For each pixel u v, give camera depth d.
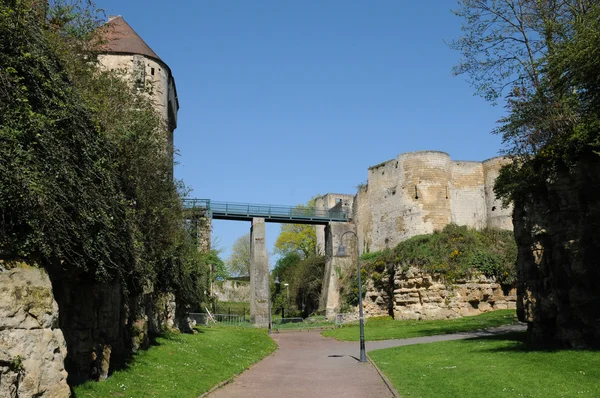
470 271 39.59
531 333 19.30
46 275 8.49
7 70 8.06
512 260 40.09
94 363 11.34
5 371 7.35
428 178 49.38
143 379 12.58
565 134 17.05
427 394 12.30
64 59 11.17
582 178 16.05
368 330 35.84
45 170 8.74
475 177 51.41
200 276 30.30
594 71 16.11
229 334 30.00
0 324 7.50
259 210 52.00
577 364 13.46
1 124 7.98
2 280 7.68
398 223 50.41
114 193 11.84
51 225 8.70
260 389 14.46
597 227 15.73
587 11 18.55
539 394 10.95
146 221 16.94
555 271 17.36
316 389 14.42
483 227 47.94
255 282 49.62
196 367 16.08
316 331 40.06
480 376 13.60
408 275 40.97
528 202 18.88
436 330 31.44
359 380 15.88
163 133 18.86
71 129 9.89
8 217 8.01
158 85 32.31
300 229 79.69
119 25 32.75
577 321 16.45
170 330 23.47
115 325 13.65
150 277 17.70
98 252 10.62
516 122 19.62
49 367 8.05
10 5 8.68
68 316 10.69
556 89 18.02
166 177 19.05
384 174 53.00
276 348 28.19
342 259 54.66
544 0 21.05
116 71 17.78
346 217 57.88
